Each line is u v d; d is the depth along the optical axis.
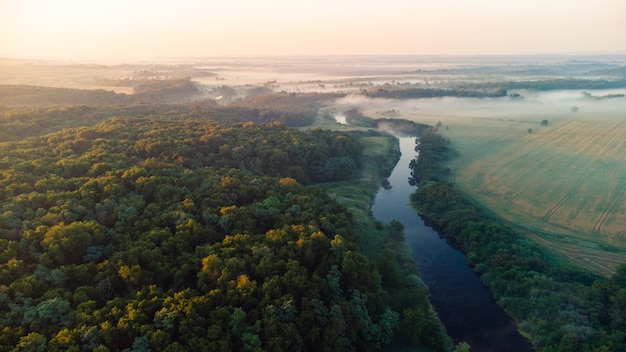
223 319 59.28
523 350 73.75
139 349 51.75
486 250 100.62
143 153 123.94
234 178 104.69
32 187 85.38
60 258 65.19
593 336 69.56
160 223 79.06
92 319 54.50
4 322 51.66
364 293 73.31
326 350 62.50
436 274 97.88
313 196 104.00
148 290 62.78
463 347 71.06
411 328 72.56
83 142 122.38
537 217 122.88
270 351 58.09
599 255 100.56
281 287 66.69
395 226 119.00
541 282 83.81
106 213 79.56
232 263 67.94
